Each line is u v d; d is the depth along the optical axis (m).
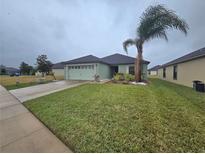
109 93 9.18
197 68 14.50
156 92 9.99
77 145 3.82
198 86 12.41
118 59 26.97
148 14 13.80
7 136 4.43
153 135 4.07
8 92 12.62
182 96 9.64
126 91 9.66
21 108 7.65
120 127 4.56
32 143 4.02
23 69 55.97
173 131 4.29
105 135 4.16
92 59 22.78
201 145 3.63
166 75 26.84
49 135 4.50
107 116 5.43
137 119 5.09
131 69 24.28
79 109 6.40
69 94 9.87
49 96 9.84
